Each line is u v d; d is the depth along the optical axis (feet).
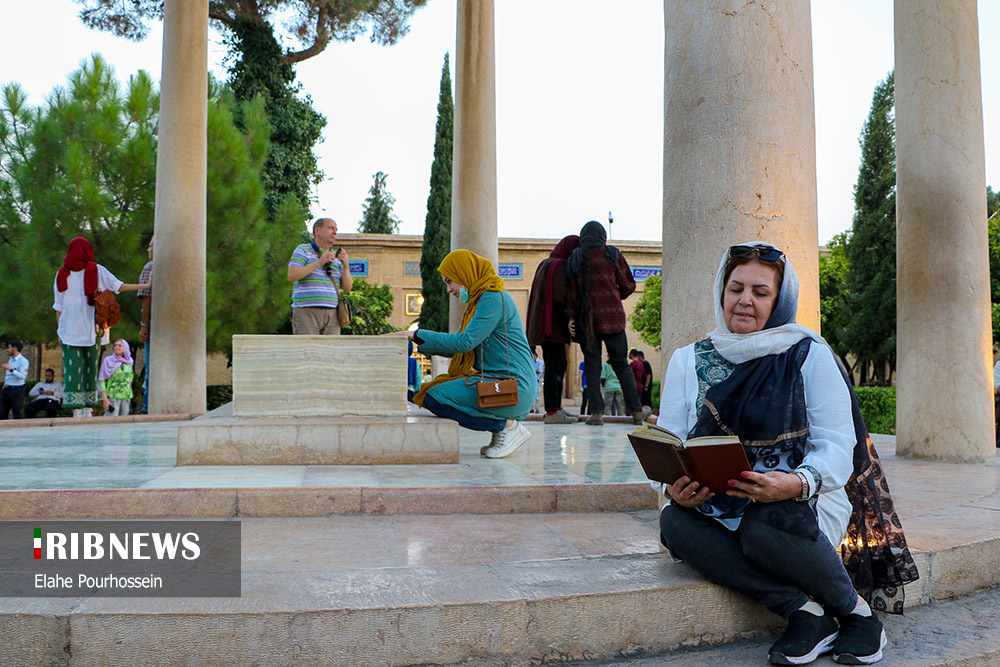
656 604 7.99
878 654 7.60
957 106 19.67
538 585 8.04
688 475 7.65
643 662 7.76
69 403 27.37
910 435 20.20
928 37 19.81
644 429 8.09
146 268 31.37
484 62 31.99
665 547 9.62
